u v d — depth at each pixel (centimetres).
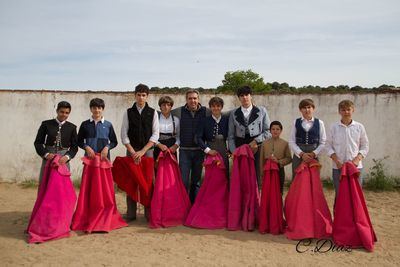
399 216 662
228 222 570
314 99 920
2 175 955
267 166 565
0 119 952
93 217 560
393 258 458
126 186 601
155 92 952
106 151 583
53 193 538
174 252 470
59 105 576
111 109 955
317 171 552
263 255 462
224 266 427
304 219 528
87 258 448
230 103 948
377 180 877
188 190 649
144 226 591
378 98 898
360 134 544
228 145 608
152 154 613
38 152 566
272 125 582
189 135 624
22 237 530
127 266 425
